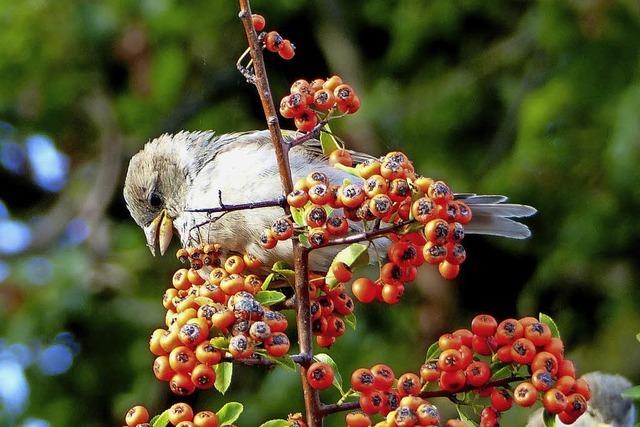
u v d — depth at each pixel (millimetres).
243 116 12852
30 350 11961
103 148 12961
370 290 4496
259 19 4695
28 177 13602
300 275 4578
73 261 12109
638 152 11289
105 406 12164
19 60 12703
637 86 11523
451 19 12672
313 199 4332
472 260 12562
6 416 12047
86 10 12617
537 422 8656
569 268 11891
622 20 12047
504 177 12023
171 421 4305
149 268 12398
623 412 8797
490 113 12516
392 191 4254
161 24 12695
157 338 4355
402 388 4305
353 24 13000
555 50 12227
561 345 4348
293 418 4520
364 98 12484
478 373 4324
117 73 13211
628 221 11773
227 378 4355
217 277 4586
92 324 12133
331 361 4551
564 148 11938
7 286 12039
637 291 11773
